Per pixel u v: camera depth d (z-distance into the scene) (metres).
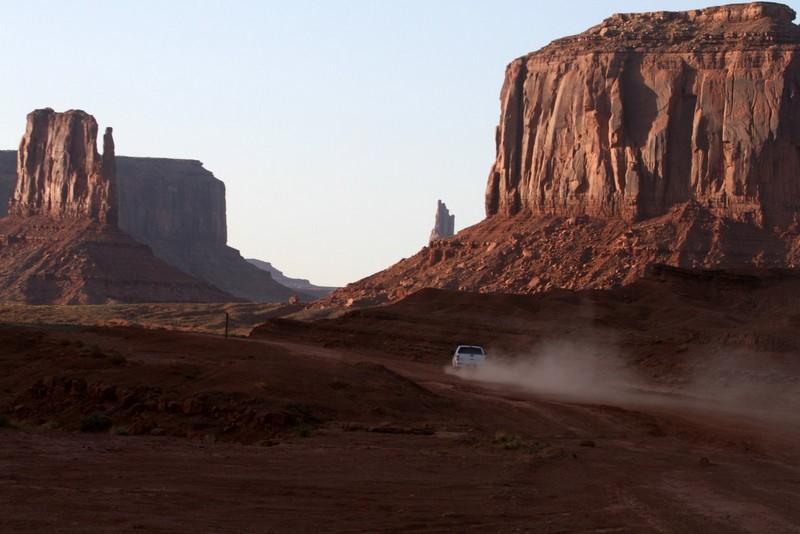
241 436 39.09
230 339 87.69
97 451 30.55
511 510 23.92
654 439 42.88
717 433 45.03
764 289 125.88
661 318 115.62
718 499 26.30
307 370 50.34
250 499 24.09
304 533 20.73
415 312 132.12
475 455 34.19
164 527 20.44
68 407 44.56
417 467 30.84
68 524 20.16
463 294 138.00
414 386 53.94
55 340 64.50
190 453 31.58
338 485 26.75
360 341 115.38
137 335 77.00
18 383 50.28
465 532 21.41
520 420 47.12
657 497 26.31
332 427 40.38
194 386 45.38
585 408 52.81
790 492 28.16
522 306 131.38
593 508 24.44
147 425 40.31
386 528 21.52
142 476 26.42
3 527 19.61
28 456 28.45
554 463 32.94
